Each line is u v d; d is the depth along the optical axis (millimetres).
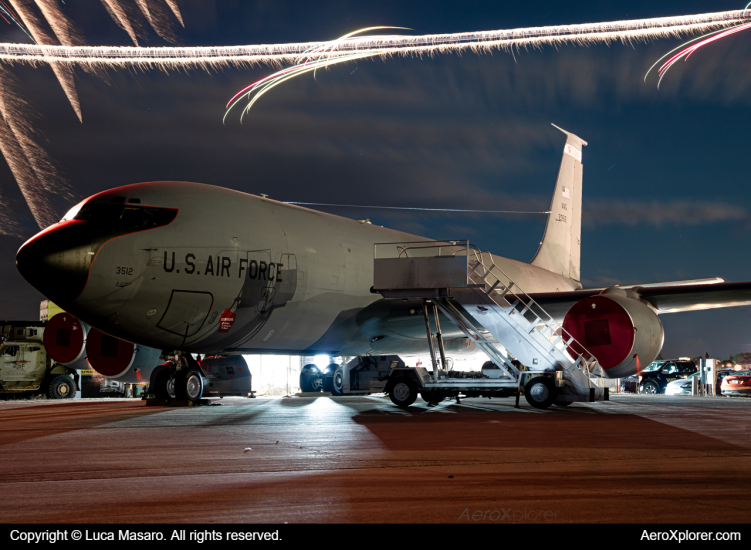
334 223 18688
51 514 4156
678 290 17547
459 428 9836
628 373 16016
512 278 25703
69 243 12969
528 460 6480
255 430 9586
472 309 14773
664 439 8367
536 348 14562
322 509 4262
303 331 17188
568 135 32844
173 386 16328
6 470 5930
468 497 4641
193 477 5508
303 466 6090
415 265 14719
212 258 14508
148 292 13695
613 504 4402
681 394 31062
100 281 13109
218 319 14953
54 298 13188
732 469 5926
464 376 15703
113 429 10000
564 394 14500
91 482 5293
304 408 14883
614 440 8227
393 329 18969
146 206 14070
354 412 13461
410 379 14867
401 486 5062
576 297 18672
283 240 16234
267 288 15648
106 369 20578
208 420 11586
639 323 15656
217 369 21562
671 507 4309
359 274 18375
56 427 10438
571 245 32844
